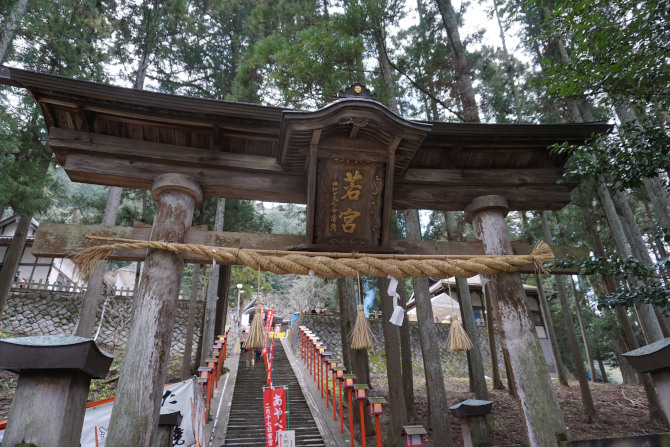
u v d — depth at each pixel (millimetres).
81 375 2184
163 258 3543
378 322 16438
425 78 9070
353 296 8945
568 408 9766
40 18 8203
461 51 9164
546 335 18172
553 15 4184
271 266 3568
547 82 4492
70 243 3717
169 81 13242
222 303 14312
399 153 4117
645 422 8398
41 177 7422
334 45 7195
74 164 3807
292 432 5758
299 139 3818
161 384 3234
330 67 7461
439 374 6480
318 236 4129
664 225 6637
